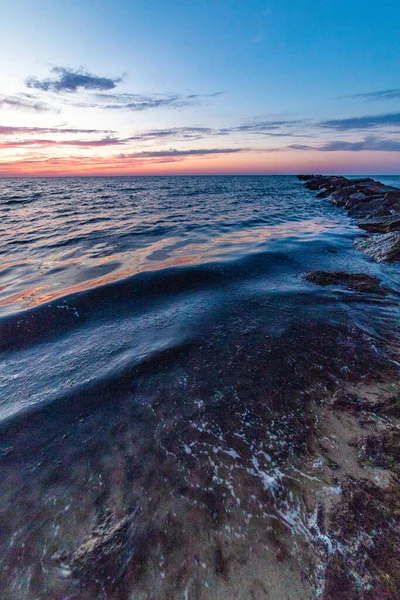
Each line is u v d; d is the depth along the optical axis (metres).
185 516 2.20
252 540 2.05
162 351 4.16
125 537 2.08
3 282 6.96
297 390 3.45
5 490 2.40
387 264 8.28
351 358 3.99
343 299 5.96
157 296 6.10
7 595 1.84
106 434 2.90
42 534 2.11
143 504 2.28
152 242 10.66
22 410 3.23
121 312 5.50
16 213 18.62
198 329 4.78
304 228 13.64
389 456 2.56
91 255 9.07
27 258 8.88
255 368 3.82
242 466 2.56
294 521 2.15
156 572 1.91
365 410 3.10
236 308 5.54
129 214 17.73
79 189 47.16
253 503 2.28
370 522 2.10
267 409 3.18
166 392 3.43
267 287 6.59
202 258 8.47
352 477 2.42
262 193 35.53
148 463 2.60
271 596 1.78
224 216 16.97
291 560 1.94
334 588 1.80
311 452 2.67
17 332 4.79
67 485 2.43
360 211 17.64
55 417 3.12
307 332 4.66
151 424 3.01
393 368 3.76
